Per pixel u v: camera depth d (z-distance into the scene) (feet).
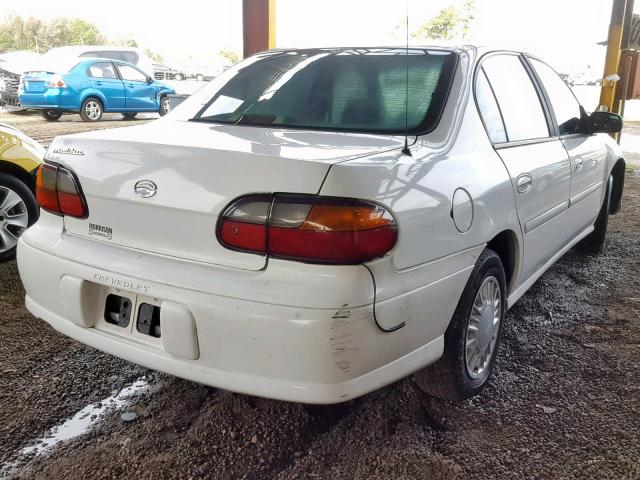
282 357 6.19
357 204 6.13
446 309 7.44
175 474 7.19
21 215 14.02
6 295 12.35
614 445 7.87
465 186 7.66
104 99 48.08
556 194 10.91
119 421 8.21
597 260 16.02
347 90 8.89
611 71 31.30
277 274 6.21
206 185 6.50
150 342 7.02
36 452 7.50
